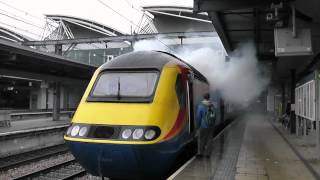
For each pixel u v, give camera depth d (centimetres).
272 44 2086
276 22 1266
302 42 1253
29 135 1739
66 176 1130
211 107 1071
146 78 888
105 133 802
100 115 830
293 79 2130
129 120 802
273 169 959
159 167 828
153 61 925
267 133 1967
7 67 2480
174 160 880
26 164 1321
